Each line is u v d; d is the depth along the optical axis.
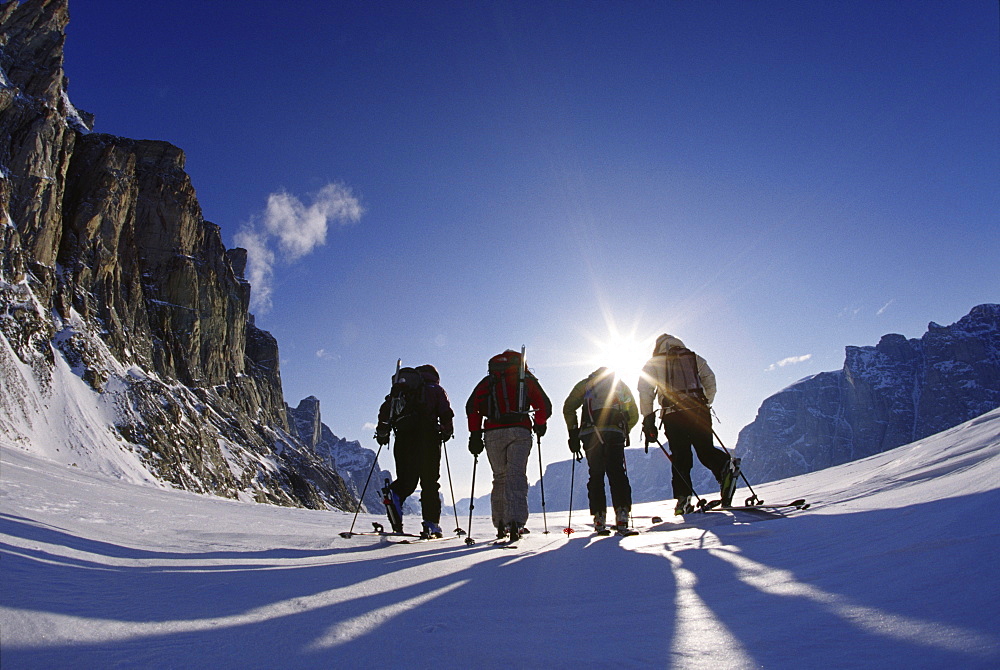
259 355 85.12
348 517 10.40
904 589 1.50
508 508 5.16
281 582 2.55
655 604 1.92
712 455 6.14
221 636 1.61
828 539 2.61
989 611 1.19
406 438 6.20
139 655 1.41
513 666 1.38
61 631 1.51
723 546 3.07
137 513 5.99
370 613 1.93
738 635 1.43
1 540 2.65
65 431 30.95
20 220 38.22
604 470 5.42
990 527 1.78
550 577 2.65
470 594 2.29
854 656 1.14
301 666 1.38
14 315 33.94
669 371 6.32
